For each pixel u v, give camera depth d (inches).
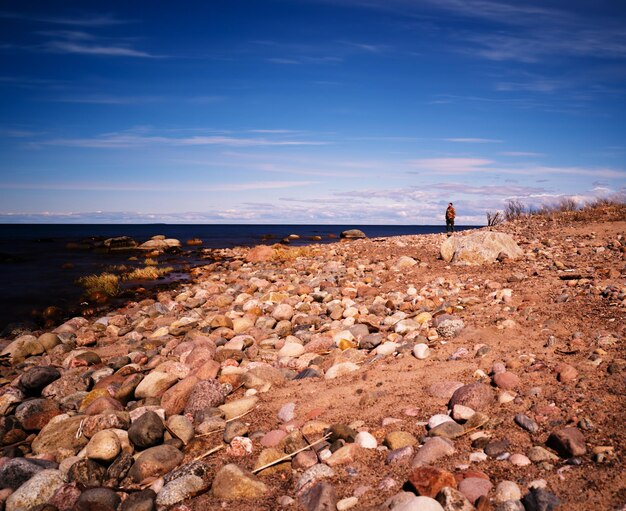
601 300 288.0
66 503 153.9
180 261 1127.6
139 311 520.1
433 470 134.3
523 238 715.4
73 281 799.7
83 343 389.7
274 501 141.5
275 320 394.6
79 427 204.4
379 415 185.5
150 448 180.1
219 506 142.1
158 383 242.4
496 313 293.0
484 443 153.0
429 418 177.0
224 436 186.4
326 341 291.3
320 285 533.3
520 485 129.0
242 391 237.0
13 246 1690.5
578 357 205.3
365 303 420.2
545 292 338.3
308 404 203.8
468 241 557.6
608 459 133.3
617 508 113.8
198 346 306.5
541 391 179.6
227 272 850.1
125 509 146.6
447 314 307.4
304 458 160.1
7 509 155.6
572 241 630.5
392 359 246.8
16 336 458.6
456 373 211.5
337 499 135.2
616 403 162.1
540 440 150.0
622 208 900.0
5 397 258.2
